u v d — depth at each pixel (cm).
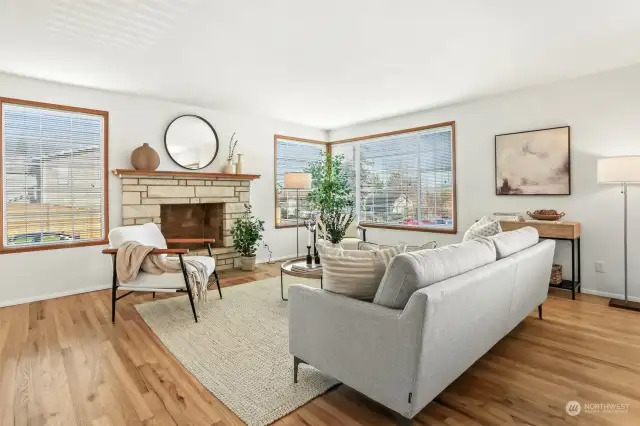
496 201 439
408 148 537
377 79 371
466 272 184
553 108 389
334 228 443
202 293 321
